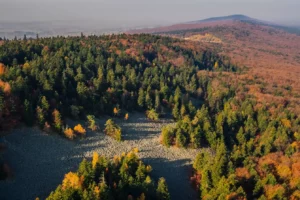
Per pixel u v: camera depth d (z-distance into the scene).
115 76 173.50
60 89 144.12
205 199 92.56
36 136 117.50
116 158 103.12
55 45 195.62
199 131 133.75
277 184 94.75
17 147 109.75
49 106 126.25
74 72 162.38
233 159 112.62
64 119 129.75
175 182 109.69
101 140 127.69
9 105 117.25
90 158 115.31
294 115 156.88
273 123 142.50
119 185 87.38
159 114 157.25
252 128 140.75
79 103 142.50
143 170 95.56
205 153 115.62
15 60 152.38
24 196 91.94
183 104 165.25
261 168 105.00
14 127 116.56
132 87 168.50
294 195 91.25
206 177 101.56
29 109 119.88
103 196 80.25
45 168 105.19
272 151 123.44
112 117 147.50
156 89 171.88
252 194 95.00
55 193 80.50
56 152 114.00
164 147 130.12
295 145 123.31
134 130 141.62
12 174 97.75
